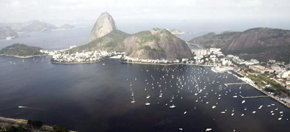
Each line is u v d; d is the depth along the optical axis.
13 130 187.25
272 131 197.00
